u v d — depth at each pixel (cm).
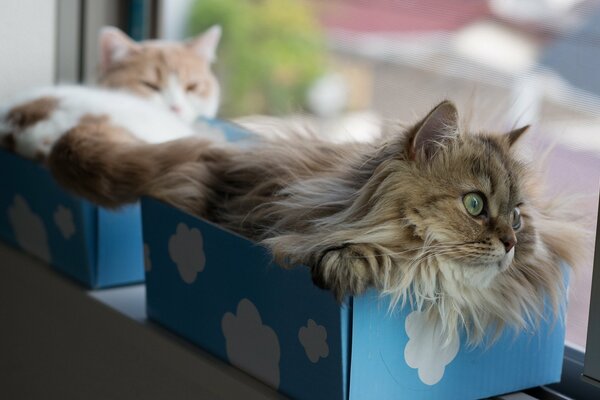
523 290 111
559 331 121
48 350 169
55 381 169
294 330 110
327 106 173
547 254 114
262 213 118
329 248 100
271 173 125
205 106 194
